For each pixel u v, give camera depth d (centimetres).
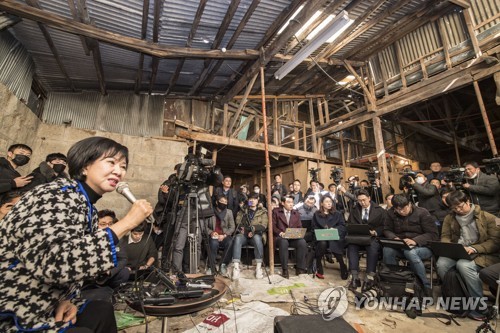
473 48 492
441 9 525
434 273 380
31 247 77
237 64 500
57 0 310
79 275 78
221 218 407
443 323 226
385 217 350
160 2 328
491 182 335
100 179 102
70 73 457
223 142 624
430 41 566
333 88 776
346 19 368
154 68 464
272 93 734
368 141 948
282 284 318
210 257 306
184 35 405
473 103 793
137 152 539
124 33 382
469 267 242
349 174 839
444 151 1089
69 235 81
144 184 531
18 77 386
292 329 114
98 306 110
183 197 295
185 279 166
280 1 360
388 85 641
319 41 415
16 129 391
